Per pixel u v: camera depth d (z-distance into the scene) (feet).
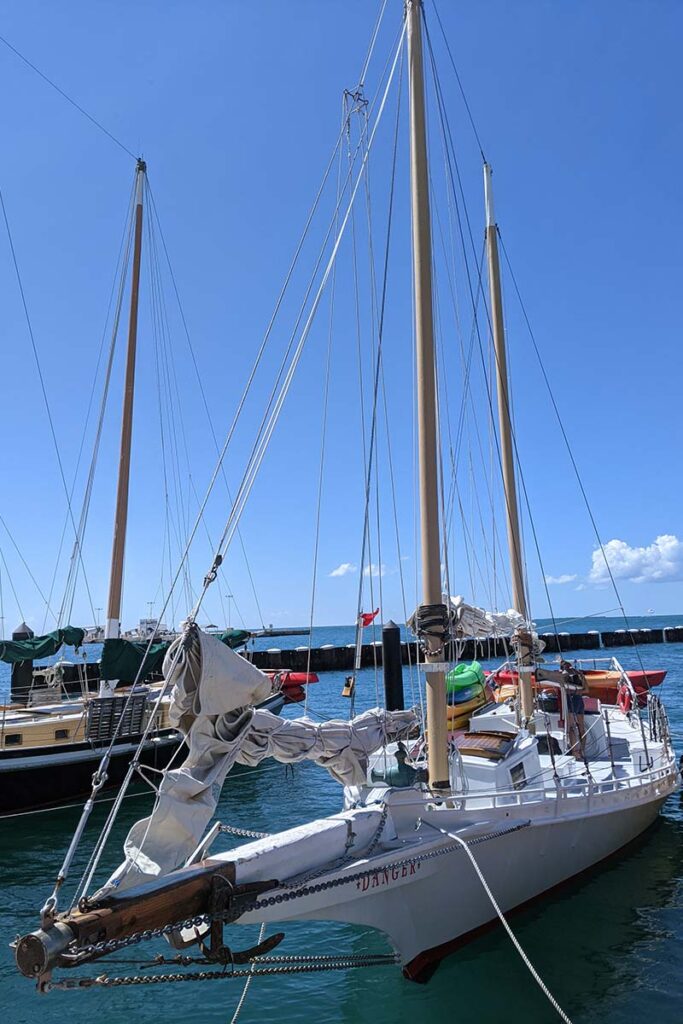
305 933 35.58
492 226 58.59
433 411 30.09
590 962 30.22
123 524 80.07
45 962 15.37
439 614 29.09
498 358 56.65
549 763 42.37
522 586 52.65
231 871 19.97
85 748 66.03
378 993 28.84
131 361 84.84
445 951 28.73
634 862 40.91
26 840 56.13
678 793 56.54
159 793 19.10
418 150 31.40
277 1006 28.94
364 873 23.68
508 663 65.98
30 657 82.12
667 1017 26.50
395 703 30.40
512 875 30.86
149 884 18.06
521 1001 27.76
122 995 30.35
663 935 32.42
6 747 64.49
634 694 55.77
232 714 21.70
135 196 88.02
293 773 76.95
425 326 30.42
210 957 18.83
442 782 28.71
